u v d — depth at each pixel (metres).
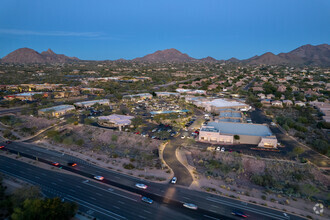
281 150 115.56
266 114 188.38
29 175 89.75
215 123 148.50
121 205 70.75
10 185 81.94
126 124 153.88
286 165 99.12
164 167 97.06
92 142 129.88
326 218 66.81
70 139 123.25
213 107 196.88
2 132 142.88
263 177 89.12
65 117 177.62
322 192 83.75
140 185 81.25
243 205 71.88
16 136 137.38
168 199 74.31
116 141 129.00
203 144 123.69
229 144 124.00
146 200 72.00
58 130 144.62
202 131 129.50
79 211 67.19
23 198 68.19
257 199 75.69
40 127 153.12
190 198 75.06
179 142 126.62
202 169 98.00
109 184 83.50
